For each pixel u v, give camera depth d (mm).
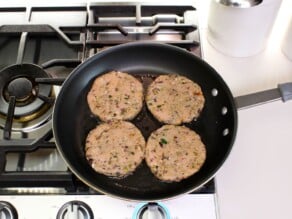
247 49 502
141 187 404
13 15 547
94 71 482
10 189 397
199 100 460
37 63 507
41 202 389
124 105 458
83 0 564
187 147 425
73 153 425
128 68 498
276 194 404
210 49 524
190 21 528
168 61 493
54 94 472
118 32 530
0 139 419
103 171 407
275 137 443
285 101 452
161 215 379
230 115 434
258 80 493
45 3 555
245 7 428
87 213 380
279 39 531
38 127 445
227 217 391
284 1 567
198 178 403
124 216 381
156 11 541
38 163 425
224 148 419
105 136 433
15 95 448
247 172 418
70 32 523
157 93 468
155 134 437
